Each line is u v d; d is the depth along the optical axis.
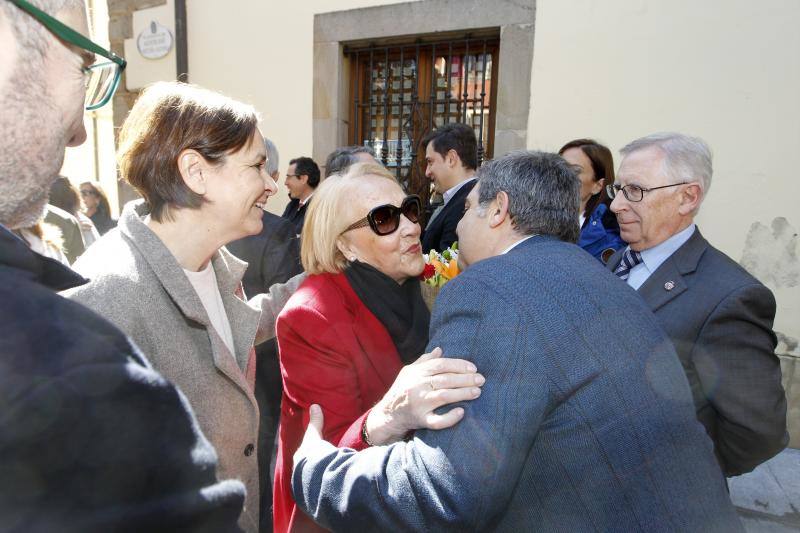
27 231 1.23
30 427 0.39
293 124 4.11
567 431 0.80
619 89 3.19
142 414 0.45
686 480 0.82
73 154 6.95
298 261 2.40
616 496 0.79
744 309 1.33
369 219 1.32
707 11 2.96
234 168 1.05
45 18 0.51
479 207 1.14
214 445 1.08
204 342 1.09
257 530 1.20
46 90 0.53
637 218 1.59
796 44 2.80
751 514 2.62
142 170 1.03
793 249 2.91
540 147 3.41
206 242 1.11
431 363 0.86
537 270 0.90
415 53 3.87
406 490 0.79
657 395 0.83
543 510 0.83
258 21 4.12
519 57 3.40
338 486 0.90
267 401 1.72
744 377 1.32
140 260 1.01
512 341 0.81
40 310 0.45
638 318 0.90
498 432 0.76
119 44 4.60
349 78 4.09
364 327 1.32
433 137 3.16
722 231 3.05
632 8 3.11
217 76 4.31
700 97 3.02
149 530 0.43
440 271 1.92
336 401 1.21
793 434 3.09
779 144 2.89
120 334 0.50
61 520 0.39
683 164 1.52
